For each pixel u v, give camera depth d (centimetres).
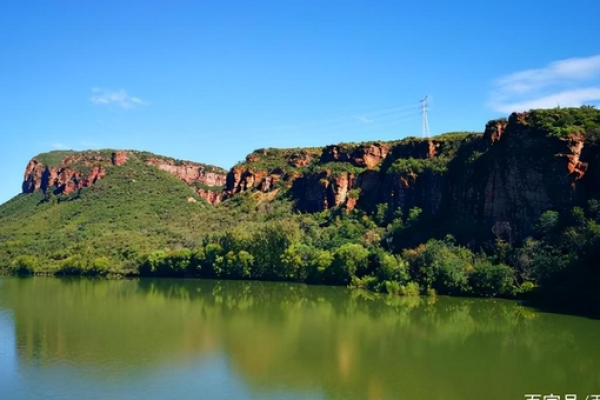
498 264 11925
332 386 5562
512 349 7062
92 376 5806
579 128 13225
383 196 19238
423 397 5259
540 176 13225
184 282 15962
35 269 18738
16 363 6244
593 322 8631
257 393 5350
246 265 16588
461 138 19062
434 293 11869
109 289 14025
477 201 14662
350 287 13912
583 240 10619
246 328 8419
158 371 6009
